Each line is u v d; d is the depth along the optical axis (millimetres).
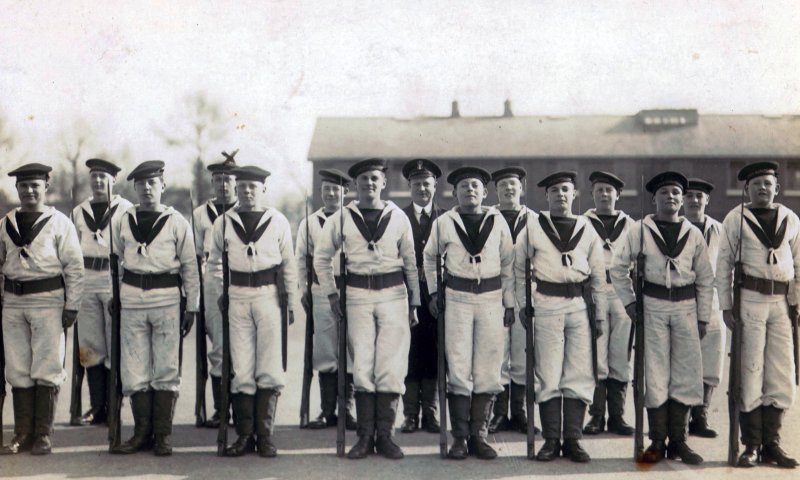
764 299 5766
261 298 5984
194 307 6133
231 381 6047
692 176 25703
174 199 14125
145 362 6008
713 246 7117
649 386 5883
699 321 5938
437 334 6453
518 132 26422
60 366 6027
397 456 5836
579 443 5883
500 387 5965
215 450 6086
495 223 6020
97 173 7180
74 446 6180
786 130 26422
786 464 5660
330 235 6051
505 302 6035
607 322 6824
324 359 7059
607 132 26594
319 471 5477
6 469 5484
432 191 6910
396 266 6035
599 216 7191
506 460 5809
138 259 6000
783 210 5922
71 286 6066
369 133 25594
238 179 6137
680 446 5820
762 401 5789
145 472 5434
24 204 6070
